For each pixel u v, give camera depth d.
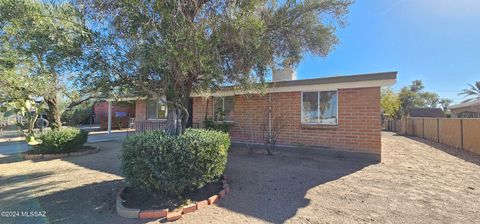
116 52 3.93
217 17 4.67
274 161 8.13
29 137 3.76
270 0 6.55
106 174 6.43
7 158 8.95
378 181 5.94
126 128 25.45
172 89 4.80
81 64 3.77
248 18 4.85
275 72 10.58
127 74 4.20
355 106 8.69
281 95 10.18
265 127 10.47
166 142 4.22
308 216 3.96
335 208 4.29
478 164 8.21
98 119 29.52
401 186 5.55
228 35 4.94
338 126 8.98
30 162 8.14
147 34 3.66
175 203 4.25
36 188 5.22
